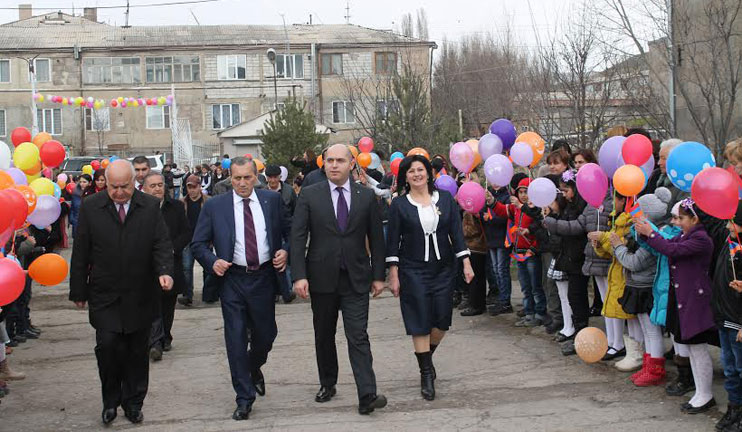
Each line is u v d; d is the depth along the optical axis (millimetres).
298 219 6324
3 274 5336
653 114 13180
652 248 6199
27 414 6508
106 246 6035
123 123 47562
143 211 6148
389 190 11734
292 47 47062
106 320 6031
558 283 8281
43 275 6262
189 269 11898
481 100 32000
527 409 6168
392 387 7035
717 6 11875
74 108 47281
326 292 6285
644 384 6637
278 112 29547
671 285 6027
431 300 6637
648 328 6598
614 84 15469
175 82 47625
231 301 6230
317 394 6621
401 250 6699
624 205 6895
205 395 6965
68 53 46969
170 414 6398
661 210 6426
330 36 47812
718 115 12289
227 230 6223
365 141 13367
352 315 6270
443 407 6328
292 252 6281
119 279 6047
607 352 7574
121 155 47500
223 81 47562
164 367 8102
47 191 7684
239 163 6223
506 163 8688
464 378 7258
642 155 6594
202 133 47719
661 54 13000
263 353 6535
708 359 5883
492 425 5797
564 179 7930
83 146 47406
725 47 11898
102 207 6094
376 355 8273
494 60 35406
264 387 6871
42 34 48531
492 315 10094
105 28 50000
